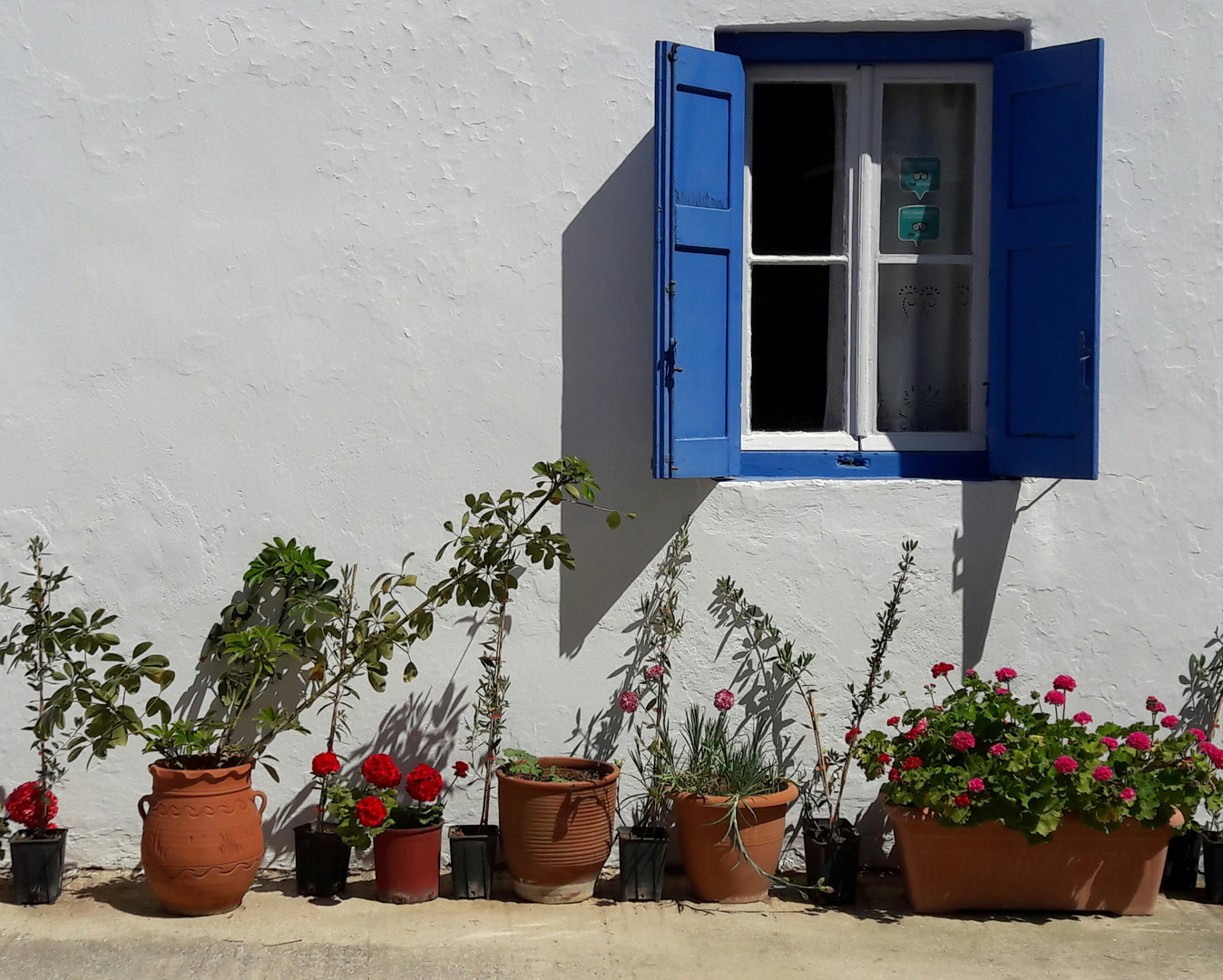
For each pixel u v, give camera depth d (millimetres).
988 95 4988
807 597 4887
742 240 4828
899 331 5098
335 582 4742
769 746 4918
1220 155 4883
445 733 4871
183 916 4383
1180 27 4871
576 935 4273
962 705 4570
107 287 4758
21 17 4699
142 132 4738
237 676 4762
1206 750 4469
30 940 4176
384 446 4828
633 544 4867
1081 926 4398
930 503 4895
